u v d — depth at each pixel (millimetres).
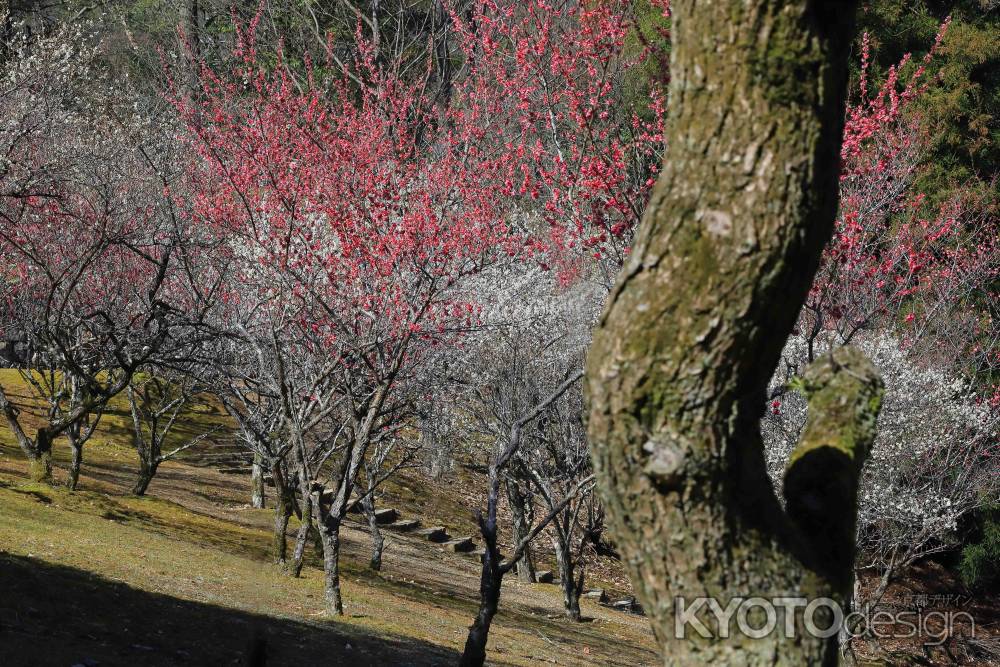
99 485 18984
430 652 12367
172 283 19453
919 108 24656
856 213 11867
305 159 14852
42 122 18766
